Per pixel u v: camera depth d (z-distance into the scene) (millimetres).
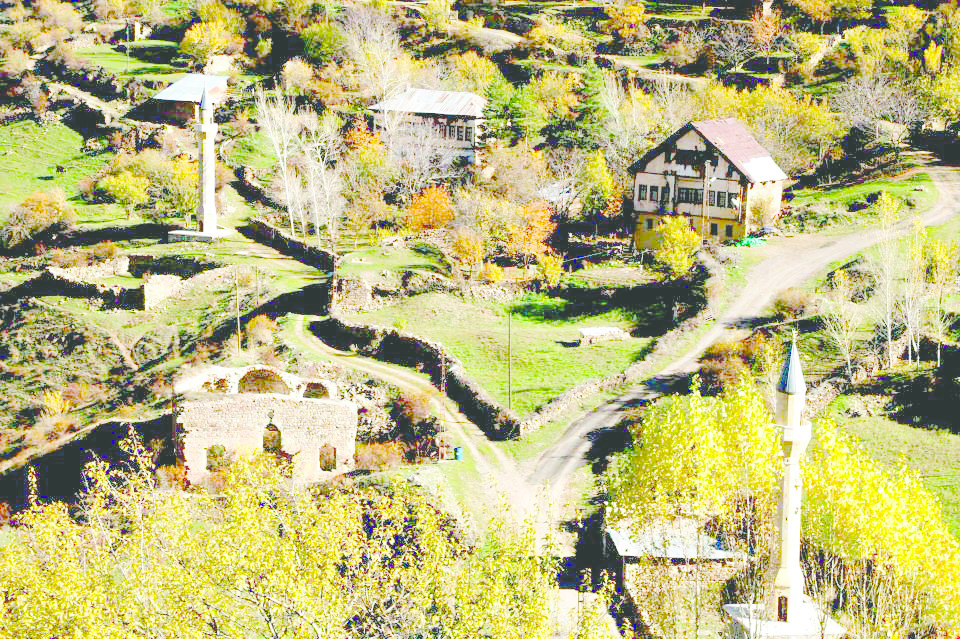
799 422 60906
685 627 59469
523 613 54125
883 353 102500
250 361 112438
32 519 63875
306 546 57562
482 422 99125
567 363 108500
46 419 113062
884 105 166875
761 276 121438
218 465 92062
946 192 141000
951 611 63844
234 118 194375
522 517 81875
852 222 135375
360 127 180500
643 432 77312
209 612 54594
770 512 67312
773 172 138875
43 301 135500
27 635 55156
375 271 130000
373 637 55969
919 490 71250
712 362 101875
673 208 139500
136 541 61562
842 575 64625
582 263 136375
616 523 72625
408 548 60469
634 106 167250
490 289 127500
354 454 94312
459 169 168000
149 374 117938
